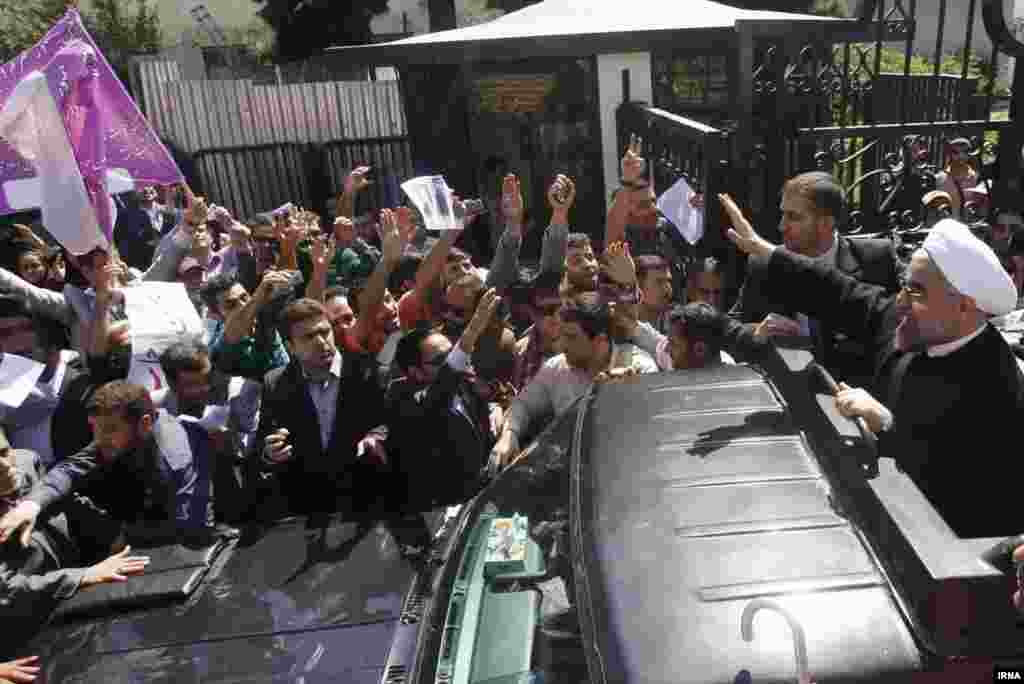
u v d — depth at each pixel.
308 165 12.97
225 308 4.95
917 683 1.33
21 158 5.17
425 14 18.11
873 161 5.62
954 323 2.03
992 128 4.80
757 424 2.09
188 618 2.55
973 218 6.05
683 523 1.71
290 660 2.26
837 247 2.98
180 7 17.95
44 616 2.64
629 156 5.46
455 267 5.08
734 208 2.64
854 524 1.63
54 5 15.49
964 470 2.05
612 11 7.48
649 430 2.15
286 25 17.12
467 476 3.76
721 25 6.30
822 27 4.89
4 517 2.99
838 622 1.41
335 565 2.75
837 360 2.95
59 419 4.00
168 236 5.85
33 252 6.23
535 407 3.87
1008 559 1.35
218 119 12.20
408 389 3.79
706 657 1.38
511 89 8.86
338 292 4.82
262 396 3.86
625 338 4.18
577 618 1.66
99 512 3.27
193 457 3.57
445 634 2.03
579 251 4.43
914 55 14.98
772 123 4.78
